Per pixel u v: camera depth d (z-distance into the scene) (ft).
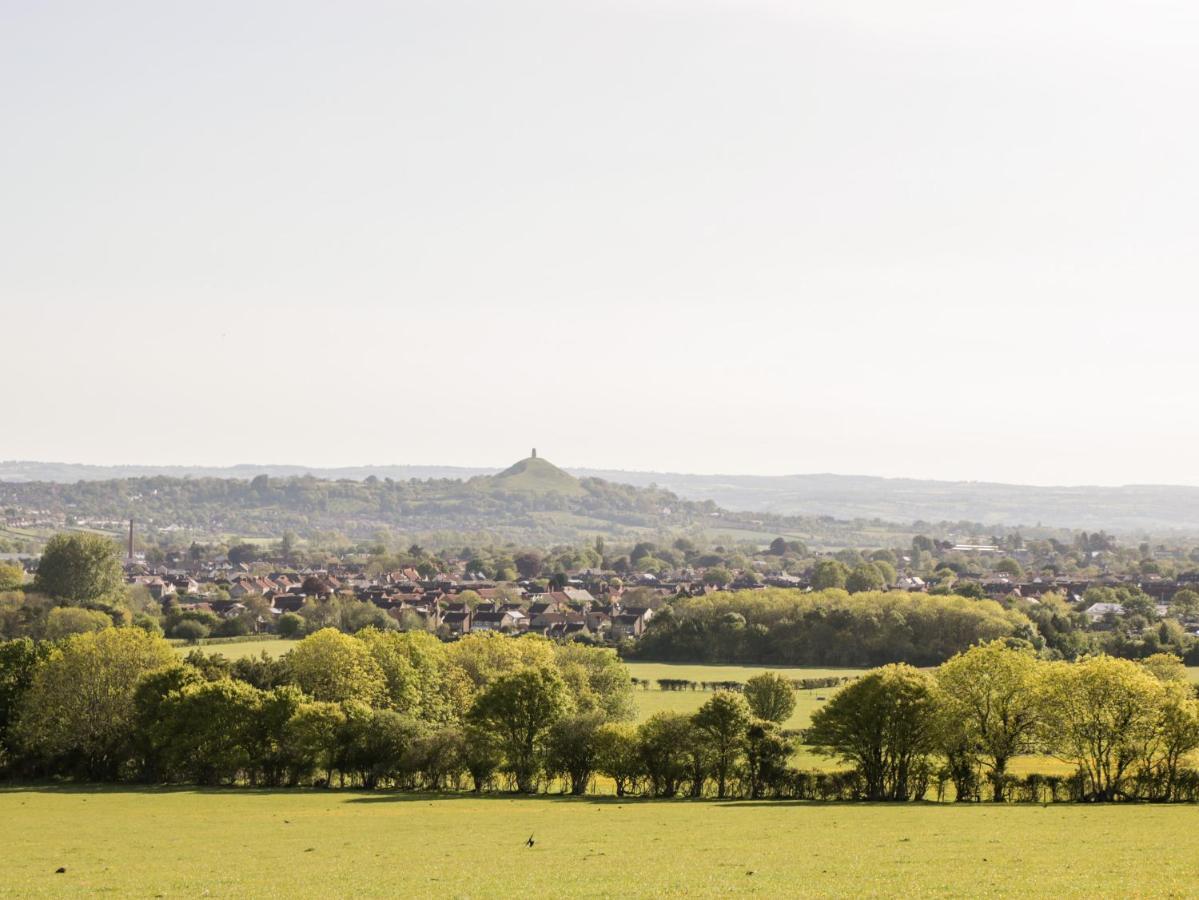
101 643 558.97
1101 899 209.46
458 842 316.60
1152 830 315.99
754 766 465.06
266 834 342.44
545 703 488.44
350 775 510.17
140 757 536.42
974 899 213.46
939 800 442.91
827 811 391.04
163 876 264.72
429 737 495.41
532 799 456.04
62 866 282.15
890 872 246.68
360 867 272.72
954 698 443.73
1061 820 346.95
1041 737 439.63
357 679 582.76
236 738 506.07
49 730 538.47
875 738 447.83
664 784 475.31
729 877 245.24
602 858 279.49
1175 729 416.05
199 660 638.94
